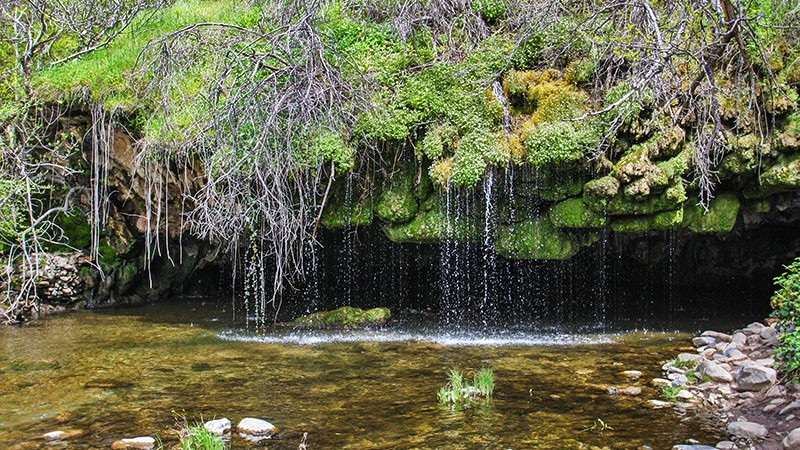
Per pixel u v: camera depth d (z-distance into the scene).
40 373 7.00
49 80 10.73
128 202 11.17
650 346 8.10
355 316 9.69
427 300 11.82
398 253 12.22
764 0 8.23
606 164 8.18
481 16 9.86
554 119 8.49
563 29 8.66
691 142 7.98
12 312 9.99
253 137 7.89
